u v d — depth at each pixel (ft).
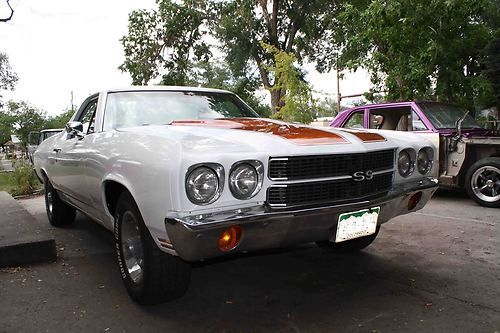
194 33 76.64
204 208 8.04
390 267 12.84
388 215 10.72
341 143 9.64
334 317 9.73
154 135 9.51
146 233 9.55
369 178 9.87
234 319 9.76
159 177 8.29
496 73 31.48
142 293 9.98
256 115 14.82
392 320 9.50
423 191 11.35
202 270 12.97
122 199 10.20
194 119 12.91
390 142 11.01
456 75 31.55
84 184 12.75
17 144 158.51
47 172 17.74
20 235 14.25
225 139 9.12
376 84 38.37
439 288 11.17
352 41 35.78
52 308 10.41
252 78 82.23
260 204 8.52
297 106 40.09
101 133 12.08
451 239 15.61
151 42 76.69
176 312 10.16
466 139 21.83
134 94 13.47
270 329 9.26
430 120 23.86
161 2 74.49
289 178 8.73
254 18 74.90
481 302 10.30
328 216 9.05
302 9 73.51
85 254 14.82
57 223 18.95
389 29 32.94
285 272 12.68
